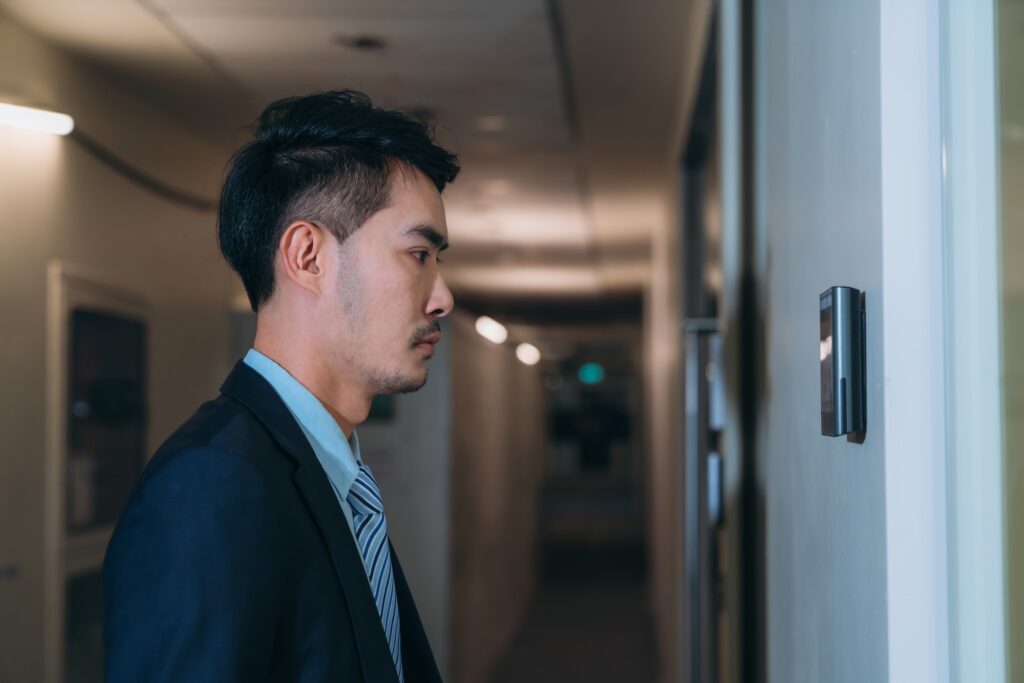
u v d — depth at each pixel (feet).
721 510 6.93
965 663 3.05
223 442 3.25
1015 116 2.72
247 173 3.76
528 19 12.73
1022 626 2.73
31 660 12.09
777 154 5.57
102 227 14.58
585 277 37.04
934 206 3.18
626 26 13.06
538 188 22.94
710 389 7.07
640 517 62.49
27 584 12.09
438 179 3.87
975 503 3.00
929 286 3.18
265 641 3.11
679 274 15.70
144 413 15.72
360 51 13.89
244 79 15.01
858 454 3.59
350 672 3.31
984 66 2.92
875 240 3.31
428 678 4.08
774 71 5.71
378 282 3.67
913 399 3.19
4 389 11.79
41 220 12.85
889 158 3.22
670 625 17.42
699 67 11.16
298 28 13.04
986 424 2.94
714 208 9.74
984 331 2.94
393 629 3.89
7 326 11.94
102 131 14.60
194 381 17.75
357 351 3.70
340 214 3.67
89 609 13.66
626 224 27.27
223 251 3.85
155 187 16.35
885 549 3.21
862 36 3.49
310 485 3.41
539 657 23.48
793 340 4.94
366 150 3.70
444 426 16.31
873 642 3.36
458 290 41.01
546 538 49.47
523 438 31.63
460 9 12.42
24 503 12.11
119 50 13.71
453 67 14.61
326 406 3.75
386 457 16.35
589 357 84.84
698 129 13.37
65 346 13.17
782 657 5.29
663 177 21.66
